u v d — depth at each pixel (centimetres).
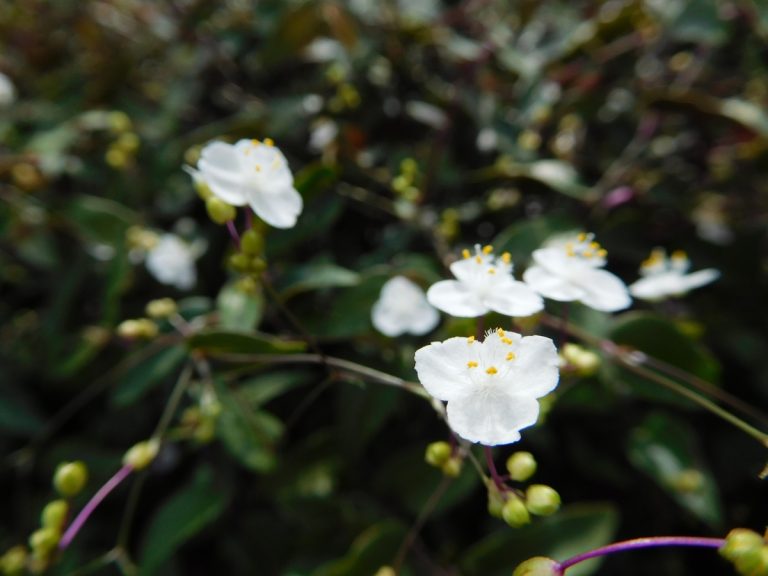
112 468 10
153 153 12
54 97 13
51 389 11
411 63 12
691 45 13
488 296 6
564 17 13
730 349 11
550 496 5
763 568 5
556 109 11
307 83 12
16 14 15
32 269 13
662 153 12
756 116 10
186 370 8
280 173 7
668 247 11
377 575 7
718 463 10
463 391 5
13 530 11
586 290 7
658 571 10
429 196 10
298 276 9
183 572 10
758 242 11
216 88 13
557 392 7
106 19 15
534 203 11
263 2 12
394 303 8
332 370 7
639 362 8
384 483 9
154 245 11
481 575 8
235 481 10
